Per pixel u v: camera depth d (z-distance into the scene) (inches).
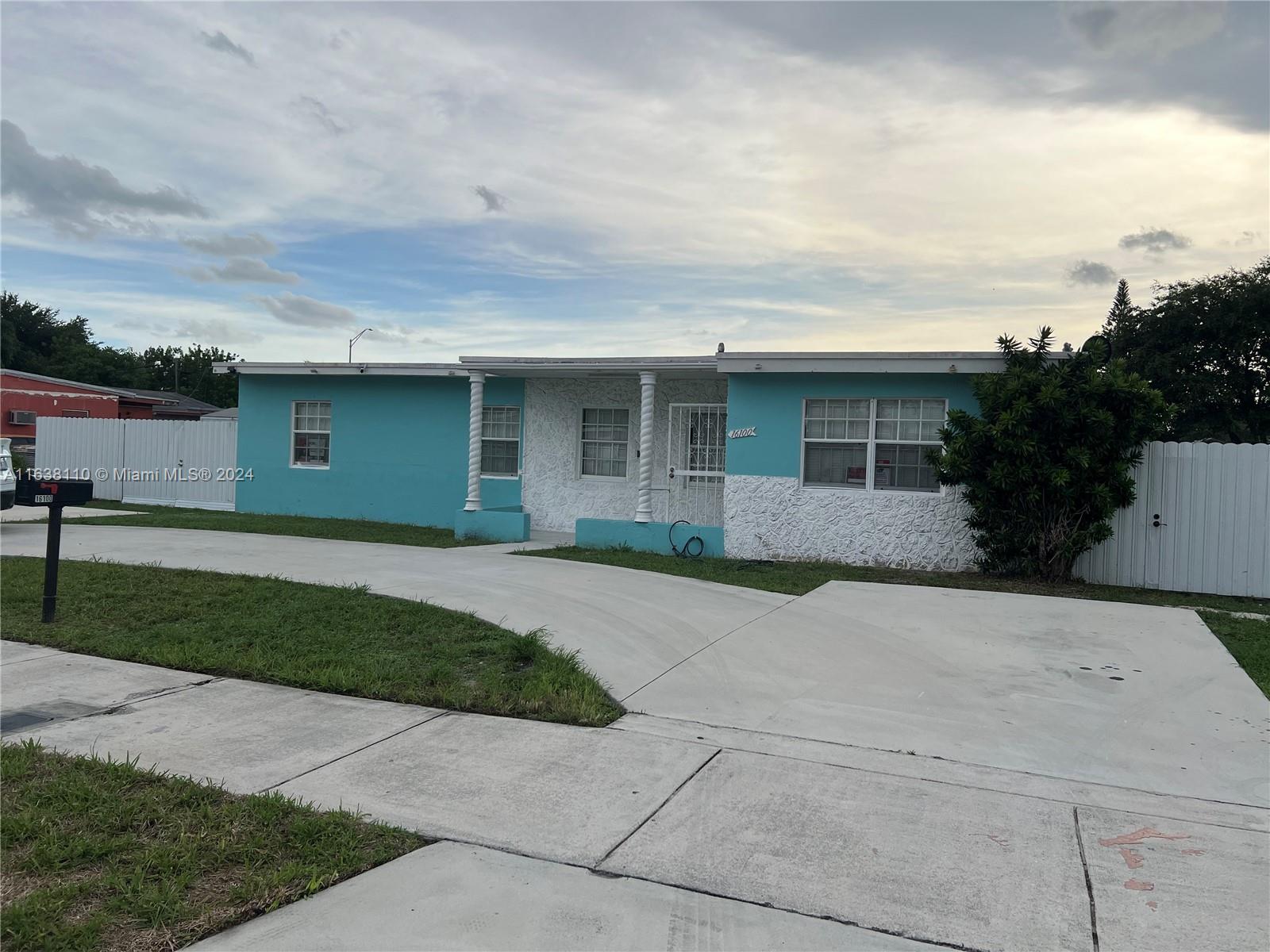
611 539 550.9
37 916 129.0
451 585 397.1
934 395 486.6
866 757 204.7
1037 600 396.2
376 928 130.0
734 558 522.3
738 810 173.5
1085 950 127.5
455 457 673.6
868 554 498.9
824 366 494.0
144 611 331.3
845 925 133.1
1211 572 438.0
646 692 254.1
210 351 2488.9
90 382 2044.8
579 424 639.8
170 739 207.9
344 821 161.9
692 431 601.0
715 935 129.8
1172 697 253.8
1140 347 1096.2
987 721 231.3
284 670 261.7
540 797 178.1
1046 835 165.2
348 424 705.6
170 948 124.6
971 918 135.4
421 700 240.4
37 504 313.3
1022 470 426.0
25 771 181.8
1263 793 187.6
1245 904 140.8
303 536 590.9
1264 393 1057.5
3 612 327.6
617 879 145.6
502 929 130.3
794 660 289.1
